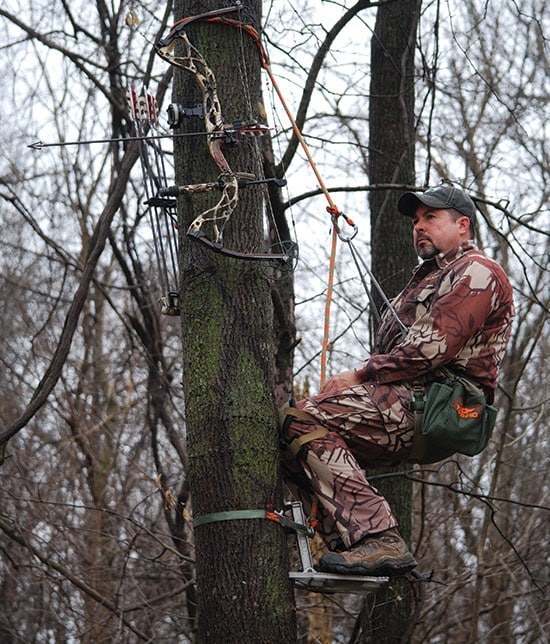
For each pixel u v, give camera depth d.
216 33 7.38
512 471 16.92
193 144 7.23
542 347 18.56
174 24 7.40
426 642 14.47
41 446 18.34
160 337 16.53
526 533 15.67
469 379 6.80
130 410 19.75
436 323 6.68
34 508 14.84
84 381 19.95
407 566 6.54
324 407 6.77
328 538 7.06
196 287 6.98
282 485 6.80
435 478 16.34
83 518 15.80
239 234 7.07
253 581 6.51
